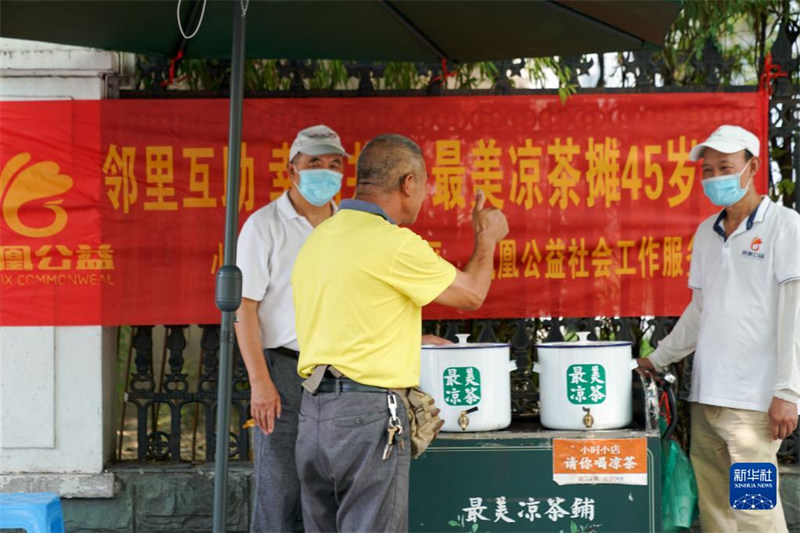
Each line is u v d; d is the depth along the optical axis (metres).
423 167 2.94
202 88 4.36
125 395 4.30
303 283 2.91
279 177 4.17
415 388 2.89
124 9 3.46
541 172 4.18
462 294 2.87
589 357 3.42
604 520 3.38
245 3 2.82
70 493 4.12
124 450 5.06
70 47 4.04
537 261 4.20
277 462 3.41
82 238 4.13
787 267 3.41
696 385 3.67
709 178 3.53
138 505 4.17
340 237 2.83
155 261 4.16
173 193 4.16
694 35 4.26
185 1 3.43
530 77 4.41
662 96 4.17
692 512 3.71
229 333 2.80
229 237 2.81
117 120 4.12
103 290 4.14
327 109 4.16
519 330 4.28
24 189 4.11
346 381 2.79
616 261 4.20
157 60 4.19
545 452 3.38
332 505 2.97
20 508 3.34
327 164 3.44
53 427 4.12
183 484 4.17
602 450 3.38
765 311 3.48
